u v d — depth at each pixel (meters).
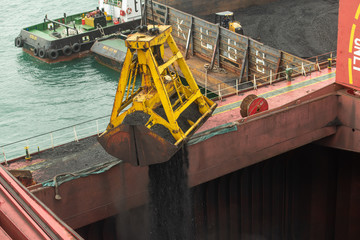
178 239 28.02
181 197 26.88
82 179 23.38
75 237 10.20
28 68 65.25
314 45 58.44
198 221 29.97
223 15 58.91
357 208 33.72
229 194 30.67
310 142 30.34
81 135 47.16
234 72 52.84
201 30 55.53
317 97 29.91
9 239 9.85
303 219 34.84
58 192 22.75
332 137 31.25
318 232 35.16
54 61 66.56
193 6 65.50
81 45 67.06
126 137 20.92
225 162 27.55
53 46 65.81
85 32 67.81
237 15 68.94
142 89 22.67
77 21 71.94
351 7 26.81
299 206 34.34
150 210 26.17
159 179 25.61
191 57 57.91
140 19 70.81
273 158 31.52
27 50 69.81
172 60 22.53
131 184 24.91
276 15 68.56
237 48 50.78
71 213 23.53
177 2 63.88
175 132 21.34
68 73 63.28
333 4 71.81
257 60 48.59
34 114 52.28
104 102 54.78
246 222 32.03
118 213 25.03
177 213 27.19
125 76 21.44
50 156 26.22
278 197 33.38
